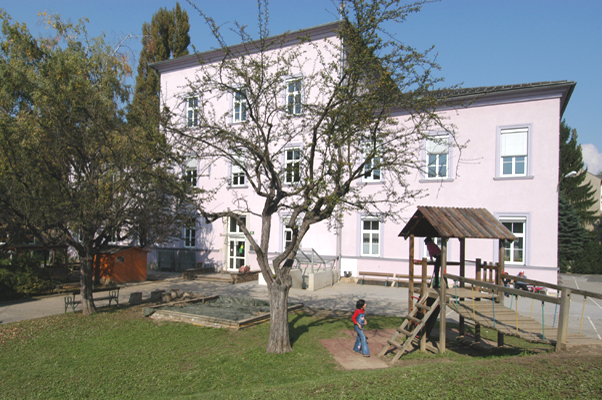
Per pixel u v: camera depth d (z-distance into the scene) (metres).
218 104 21.69
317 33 19.30
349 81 9.31
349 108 9.12
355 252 19.84
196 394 6.17
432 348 8.79
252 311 12.42
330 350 8.66
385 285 18.58
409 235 9.61
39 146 10.60
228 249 22.75
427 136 9.87
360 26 8.83
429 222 9.23
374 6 8.70
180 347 8.88
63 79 12.57
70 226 10.87
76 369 7.60
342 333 10.14
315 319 11.79
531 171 16.94
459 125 18.16
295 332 10.20
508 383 5.15
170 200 12.28
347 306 13.98
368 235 19.88
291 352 8.45
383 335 10.06
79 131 11.18
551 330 7.55
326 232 20.36
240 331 10.17
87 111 11.22
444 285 8.52
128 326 10.72
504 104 17.47
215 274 21.27
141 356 8.29
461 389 5.09
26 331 10.27
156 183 11.20
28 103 13.42
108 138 11.46
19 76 12.98
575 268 32.12
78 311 12.70
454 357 8.17
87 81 12.60
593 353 6.29
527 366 5.77
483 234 8.59
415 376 5.77
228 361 7.89
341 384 5.75
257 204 21.83
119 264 19.36
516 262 17.14
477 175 17.81
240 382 6.82
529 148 16.98
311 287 17.33
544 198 16.70
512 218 17.23
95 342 9.31
